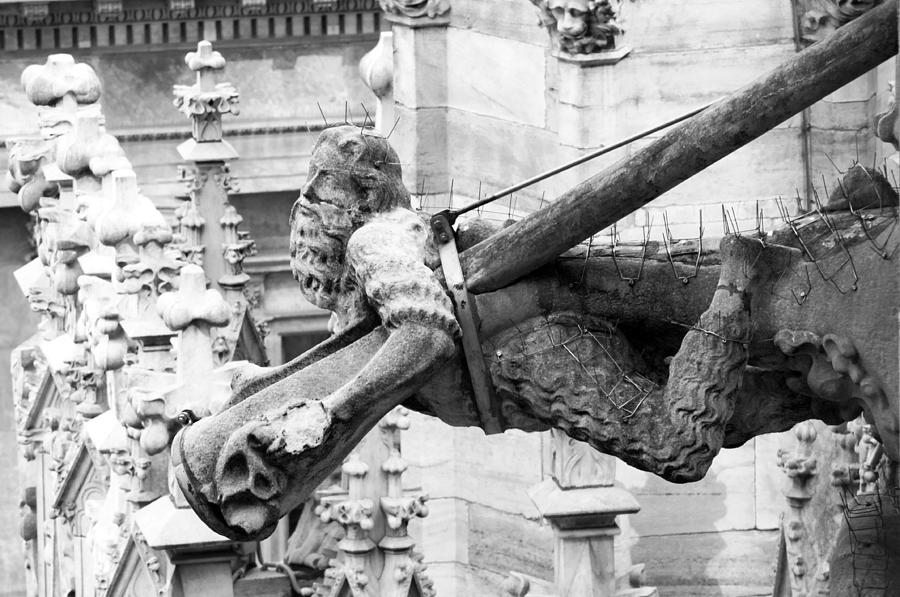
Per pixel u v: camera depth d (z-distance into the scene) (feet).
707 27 70.85
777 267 45.91
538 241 46.01
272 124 128.06
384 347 44.98
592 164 71.92
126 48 127.34
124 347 79.46
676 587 78.13
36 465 103.96
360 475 71.10
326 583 74.08
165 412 70.54
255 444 44.57
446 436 82.23
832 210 47.26
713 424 45.57
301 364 46.42
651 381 46.68
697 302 47.26
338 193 46.60
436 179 78.69
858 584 49.80
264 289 126.62
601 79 71.51
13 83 127.24
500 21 75.56
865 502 51.85
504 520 81.51
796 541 66.03
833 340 44.93
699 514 78.02
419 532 82.64
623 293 47.32
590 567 72.33
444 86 78.23
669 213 71.20
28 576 106.73
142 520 73.20
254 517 44.73
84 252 91.61
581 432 46.29
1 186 128.06
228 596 73.61
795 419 47.24
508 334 46.88
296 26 127.75
